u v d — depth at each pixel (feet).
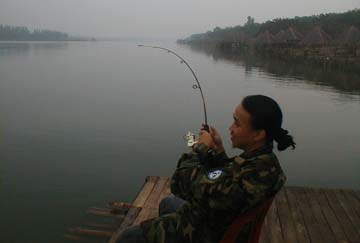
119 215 19.90
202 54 200.75
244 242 6.31
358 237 12.74
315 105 52.13
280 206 14.93
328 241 12.50
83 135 36.83
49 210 21.47
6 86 71.20
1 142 34.40
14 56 171.01
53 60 146.92
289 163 29.22
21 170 27.55
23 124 41.06
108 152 31.63
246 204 5.92
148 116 45.01
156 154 31.32
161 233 6.63
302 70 105.91
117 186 24.93
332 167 28.40
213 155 7.00
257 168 5.98
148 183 17.04
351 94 62.69
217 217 6.20
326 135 36.78
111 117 44.47
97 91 65.31
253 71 103.24
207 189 6.10
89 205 22.03
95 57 168.76
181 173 6.61
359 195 16.07
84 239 18.49
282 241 12.46
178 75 92.43
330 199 15.66
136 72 99.96
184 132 38.01
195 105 51.65
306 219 13.94
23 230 19.34
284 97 59.16
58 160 29.81
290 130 38.70
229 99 56.54
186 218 6.53
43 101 55.11
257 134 6.15
